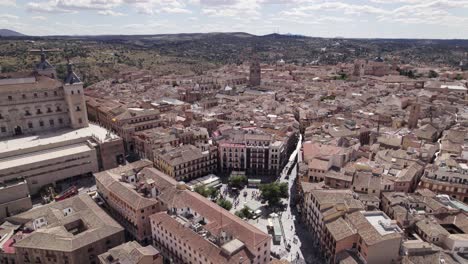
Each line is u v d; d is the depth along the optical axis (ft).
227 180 654.12
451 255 352.90
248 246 371.15
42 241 397.60
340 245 378.32
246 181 632.38
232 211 535.19
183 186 487.20
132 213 465.47
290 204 565.94
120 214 500.74
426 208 442.50
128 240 485.56
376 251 348.59
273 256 431.43
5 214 511.81
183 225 412.36
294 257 430.61
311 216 475.72
